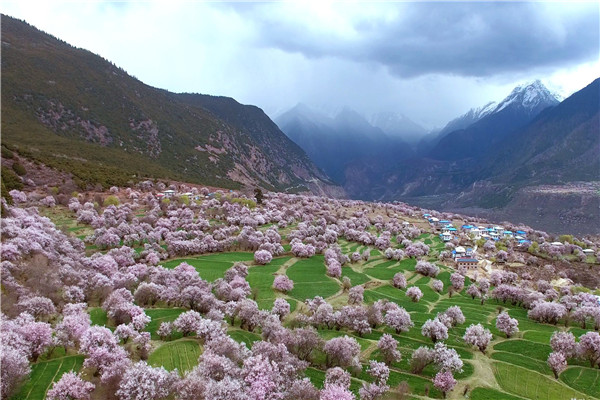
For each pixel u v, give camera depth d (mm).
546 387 88250
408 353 99688
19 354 66812
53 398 61250
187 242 164125
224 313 105562
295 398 68562
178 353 84438
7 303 85000
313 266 165000
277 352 80125
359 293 130250
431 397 81188
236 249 177375
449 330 116688
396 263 185625
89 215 180500
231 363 74062
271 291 134500
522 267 199750
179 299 110125
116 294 99500
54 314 89812
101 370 70250
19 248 110688
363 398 74938
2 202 145125
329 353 86062
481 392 84438
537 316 129625
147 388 63656
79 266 117875
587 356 98750
